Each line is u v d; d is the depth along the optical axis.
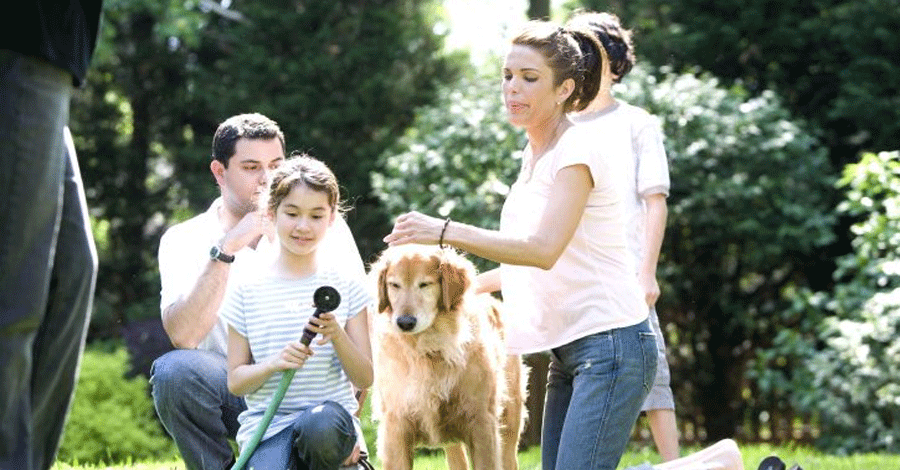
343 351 4.41
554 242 4.51
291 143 17.45
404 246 5.34
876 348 11.93
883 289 12.50
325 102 17.70
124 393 12.21
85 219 3.68
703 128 13.41
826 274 15.80
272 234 4.96
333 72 17.61
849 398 12.22
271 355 4.56
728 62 16.75
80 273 3.63
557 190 4.58
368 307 4.73
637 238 6.07
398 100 17.73
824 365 12.38
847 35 15.91
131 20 18.61
